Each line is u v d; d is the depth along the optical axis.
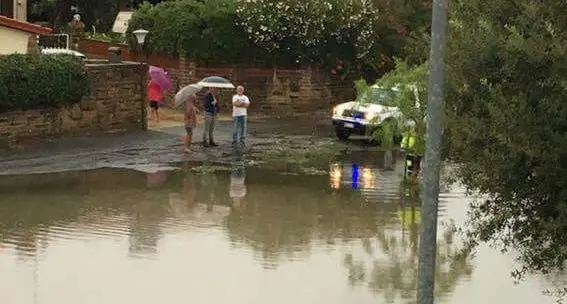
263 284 12.85
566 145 6.29
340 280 13.12
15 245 14.76
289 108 35.34
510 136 6.46
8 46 26.16
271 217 17.30
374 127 24.53
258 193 19.62
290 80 35.31
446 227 16.06
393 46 36.94
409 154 20.81
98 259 13.98
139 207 17.97
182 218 17.05
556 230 6.57
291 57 35.06
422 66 17.58
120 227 16.20
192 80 35.19
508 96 6.70
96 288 12.45
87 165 22.59
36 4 45.75
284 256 14.45
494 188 6.80
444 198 18.83
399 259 14.34
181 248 14.81
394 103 20.17
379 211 17.95
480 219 10.73
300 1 33.81
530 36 6.52
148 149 25.22
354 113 27.39
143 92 28.08
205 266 13.74
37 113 24.66
